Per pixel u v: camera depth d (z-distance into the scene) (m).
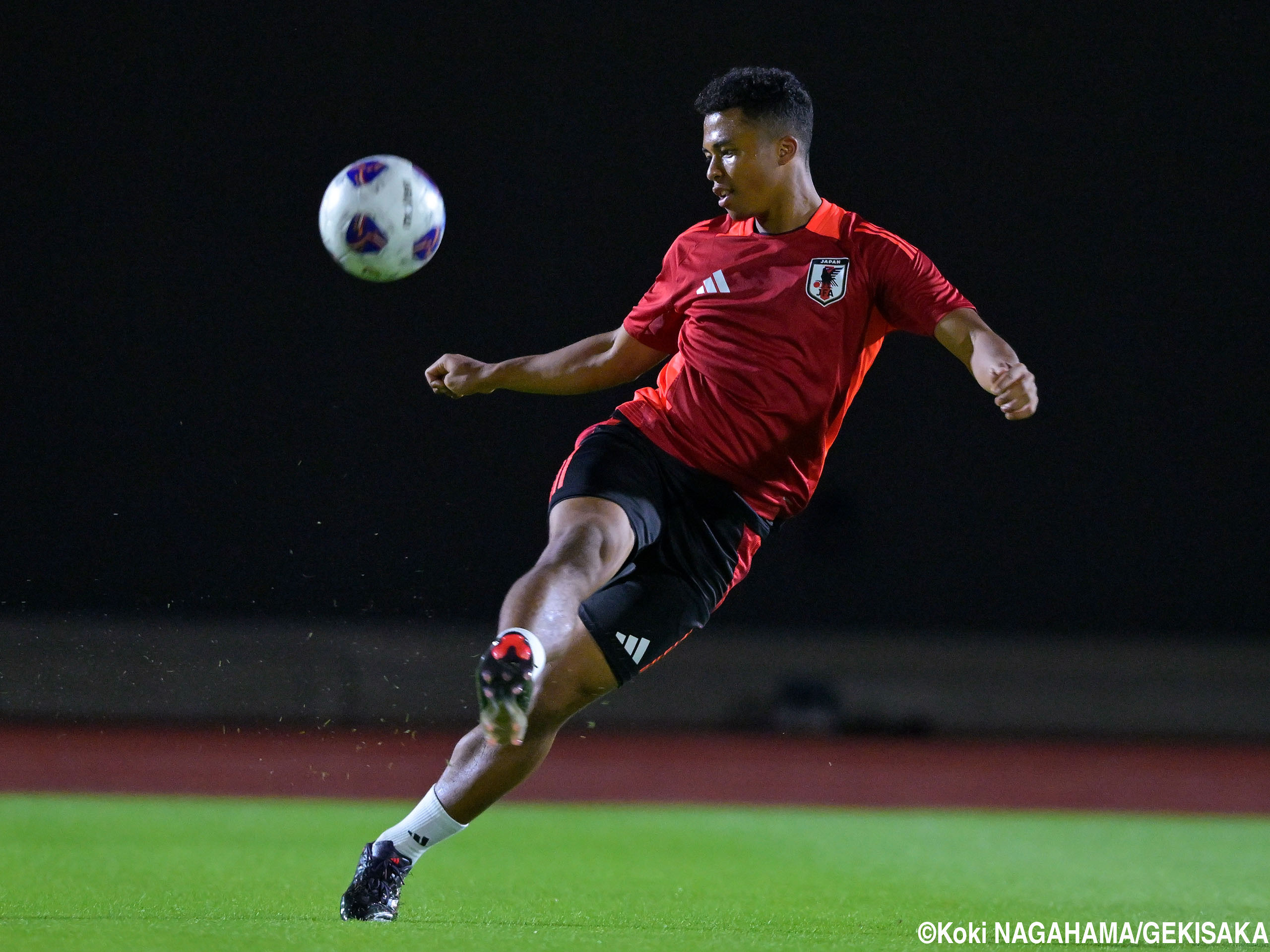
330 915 16.34
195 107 70.94
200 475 68.62
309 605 67.88
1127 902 21.00
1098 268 74.44
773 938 15.12
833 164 73.69
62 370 68.56
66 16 70.50
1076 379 74.12
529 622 12.77
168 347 69.31
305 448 69.50
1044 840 33.47
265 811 38.09
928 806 47.03
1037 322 74.25
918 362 73.56
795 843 31.86
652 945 14.03
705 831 34.84
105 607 66.94
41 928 14.10
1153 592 73.00
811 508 72.44
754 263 16.05
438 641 66.88
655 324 16.77
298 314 70.38
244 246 70.44
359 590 68.44
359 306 70.75
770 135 15.66
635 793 48.69
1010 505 73.19
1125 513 73.38
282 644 66.19
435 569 69.12
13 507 67.31
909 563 72.38
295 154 71.25
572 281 72.31
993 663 70.62
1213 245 74.69
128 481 68.12
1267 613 73.00
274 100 71.44
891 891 22.06
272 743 58.47
